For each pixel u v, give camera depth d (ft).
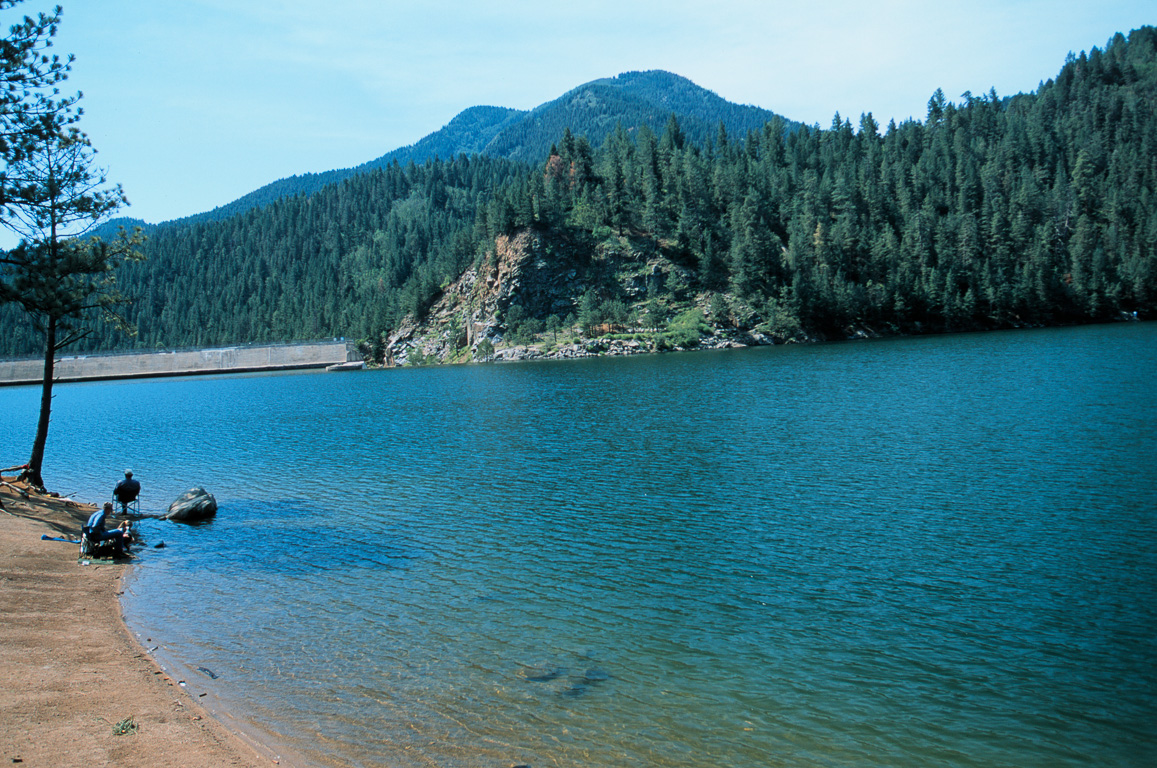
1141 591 71.36
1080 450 132.98
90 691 51.80
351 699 53.78
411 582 81.30
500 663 60.18
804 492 115.85
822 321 581.12
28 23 81.25
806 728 49.96
